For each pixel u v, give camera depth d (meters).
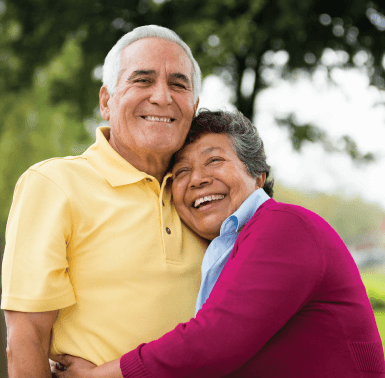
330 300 1.49
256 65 7.35
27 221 1.61
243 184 1.85
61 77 8.30
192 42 6.09
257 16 6.56
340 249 1.55
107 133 2.06
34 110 10.59
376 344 1.55
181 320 1.76
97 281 1.67
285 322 1.41
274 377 1.44
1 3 7.60
